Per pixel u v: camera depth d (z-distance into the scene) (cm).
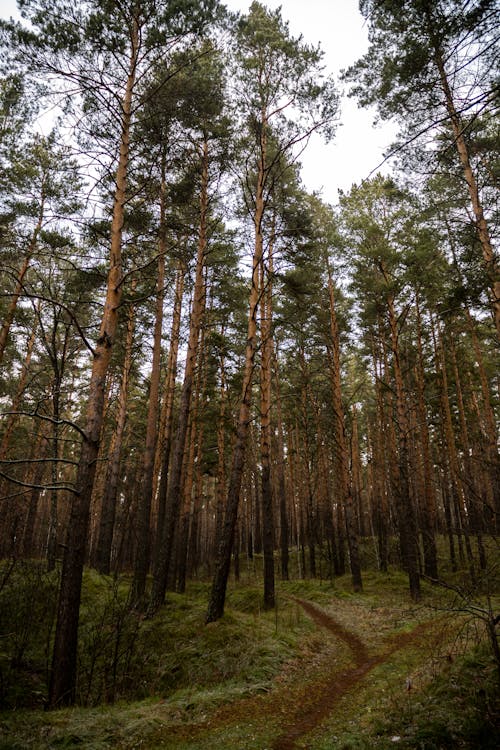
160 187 1322
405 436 1733
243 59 1352
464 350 2389
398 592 1717
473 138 1159
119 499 3328
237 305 1962
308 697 704
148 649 1001
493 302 1122
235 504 1224
